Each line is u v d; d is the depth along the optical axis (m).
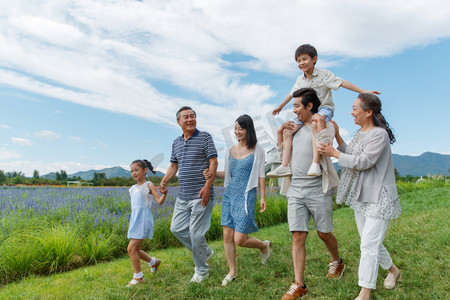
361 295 2.96
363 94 3.30
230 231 3.94
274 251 5.16
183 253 5.63
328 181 3.49
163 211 8.52
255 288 3.63
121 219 7.73
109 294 3.59
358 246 4.90
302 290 3.29
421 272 3.66
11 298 3.98
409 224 6.08
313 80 4.34
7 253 5.27
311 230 7.06
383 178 3.11
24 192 11.68
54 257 5.54
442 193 12.53
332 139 3.69
